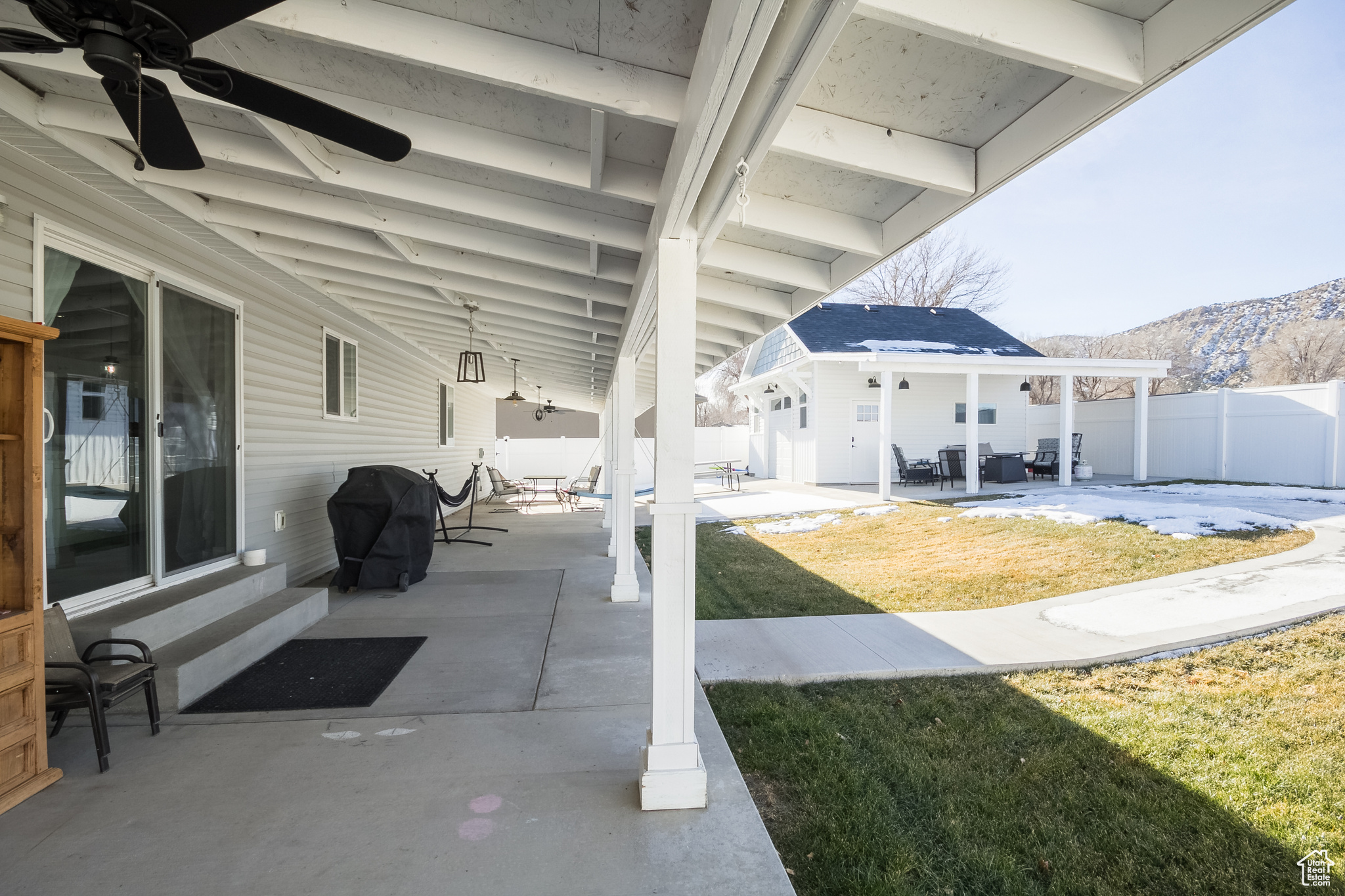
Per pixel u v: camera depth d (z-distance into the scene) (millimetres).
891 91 1902
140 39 1374
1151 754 2656
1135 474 13398
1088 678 3451
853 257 3234
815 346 14367
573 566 6410
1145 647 3779
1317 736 2754
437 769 2381
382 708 2938
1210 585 5004
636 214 3062
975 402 11773
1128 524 7406
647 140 2344
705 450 21797
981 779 2510
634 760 2465
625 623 4367
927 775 2533
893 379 15258
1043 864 2037
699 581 6070
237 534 4539
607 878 1791
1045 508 8914
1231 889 1928
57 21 1328
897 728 2936
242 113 2557
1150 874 1996
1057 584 5406
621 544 5043
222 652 3227
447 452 11125
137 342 3578
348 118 1662
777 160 2318
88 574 3197
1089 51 1489
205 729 2705
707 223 2209
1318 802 2316
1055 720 2969
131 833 1970
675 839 1976
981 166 2193
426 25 1785
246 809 2107
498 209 3023
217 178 3201
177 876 1776
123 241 3438
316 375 5844
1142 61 1527
